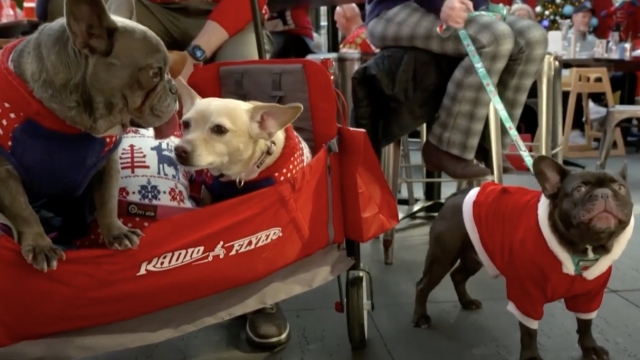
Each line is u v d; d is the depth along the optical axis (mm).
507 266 1424
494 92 1655
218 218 1148
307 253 1378
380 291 1977
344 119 1672
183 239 1111
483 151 2283
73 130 1015
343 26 3486
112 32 988
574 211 1270
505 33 1960
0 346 1016
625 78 5289
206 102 1446
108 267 1048
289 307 1857
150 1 1902
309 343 1612
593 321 1709
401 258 2320
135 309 1118
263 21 1985
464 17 1889
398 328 1700
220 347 1598
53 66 965
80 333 1089
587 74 4582
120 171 1285
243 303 1261
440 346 1588
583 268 1341
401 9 2141
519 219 1424
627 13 5684
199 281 1165
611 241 1322
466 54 2012
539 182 1372
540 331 1653
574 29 5176
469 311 1810
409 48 2119
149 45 1022
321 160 1368
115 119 1028
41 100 971
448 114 2033
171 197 1344
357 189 1424
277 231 1259
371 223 1457
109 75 991
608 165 4207
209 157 1375
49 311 1026
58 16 1631
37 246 989
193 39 1950
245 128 1405
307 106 1515
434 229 1655
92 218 1233
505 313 1788
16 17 2621
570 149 4711
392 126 2145
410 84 2092
